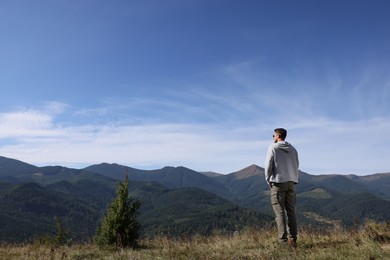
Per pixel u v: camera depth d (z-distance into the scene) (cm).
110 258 559
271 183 507
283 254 447
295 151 511
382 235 514
